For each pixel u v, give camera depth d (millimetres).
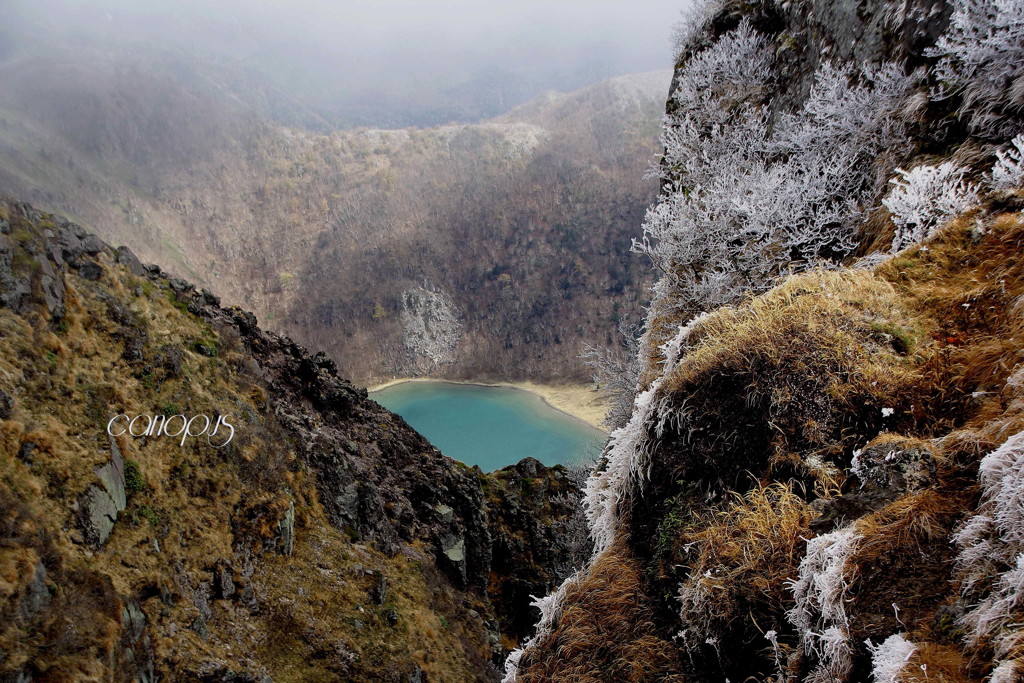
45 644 5836
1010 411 2928
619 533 4375
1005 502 2490
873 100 6977
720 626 3215
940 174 5109
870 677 2494
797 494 3428
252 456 10273
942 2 6301
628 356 17422
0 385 7512
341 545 10812
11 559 6000
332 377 15523
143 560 7691
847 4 8055
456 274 120125
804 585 2916
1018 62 5258
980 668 2168
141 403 9312
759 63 10078
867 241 6250
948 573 2562
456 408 79000
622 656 3631
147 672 6770
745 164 8898
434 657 10266
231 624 8344
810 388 3721
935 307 3869
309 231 134250
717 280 7414
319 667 8695
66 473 7340
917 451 3031
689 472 4023
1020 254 3764
